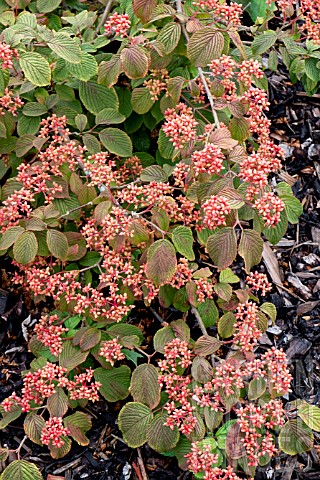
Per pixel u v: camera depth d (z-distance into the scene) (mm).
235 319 1711
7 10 2002
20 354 1946
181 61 1911
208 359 1849
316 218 2166
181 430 1637
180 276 1728
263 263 2080
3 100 1789
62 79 1834
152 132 2104
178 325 1716
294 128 2277
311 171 2221
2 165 1897
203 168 1616
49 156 1772
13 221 1753
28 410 1700
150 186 1727
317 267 2102
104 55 1913
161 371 1682
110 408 1899
